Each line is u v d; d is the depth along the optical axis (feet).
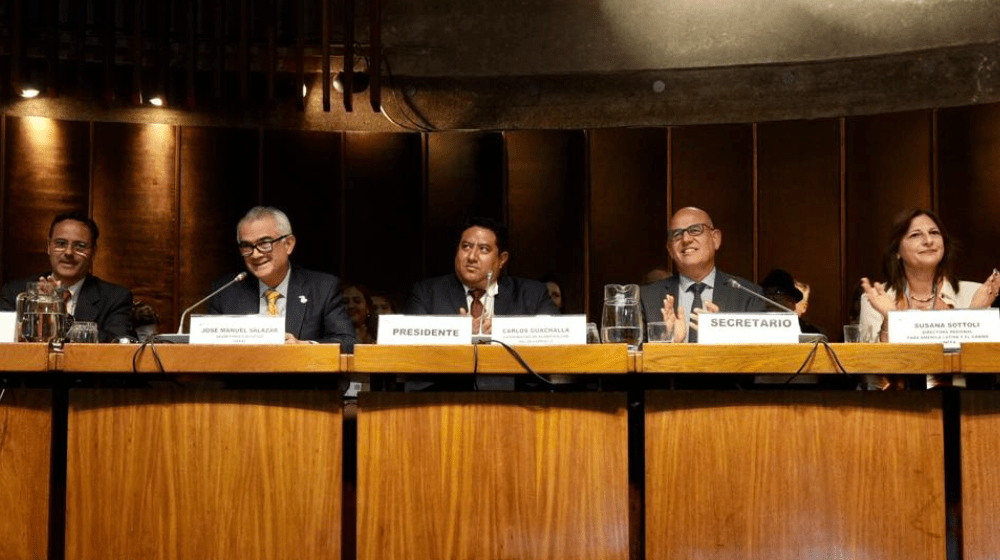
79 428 9.41
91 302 15.84
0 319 10.08
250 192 22.44
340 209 22.68
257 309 14.32
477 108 23.21
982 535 9.09
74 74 21.81
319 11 22.31
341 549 9.76
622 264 22.65
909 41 21.52
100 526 9.34
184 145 22.25
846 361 9.00
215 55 21.61
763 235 22.25
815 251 21.97
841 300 21.76
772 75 22.41
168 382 10.63
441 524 9.29
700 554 9.24
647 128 22.72
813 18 22.13
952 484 9.68
